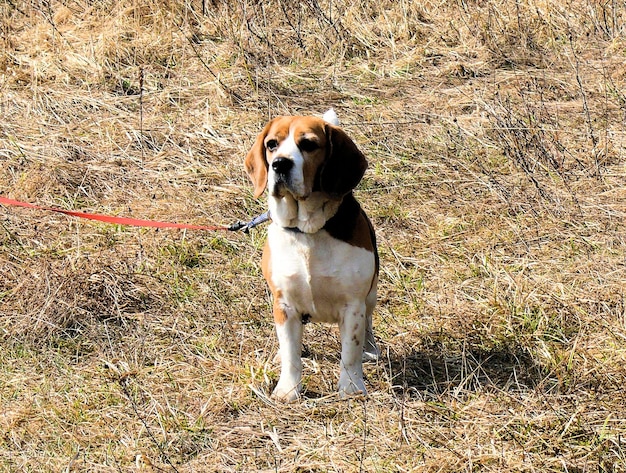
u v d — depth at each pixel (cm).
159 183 1111
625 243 947
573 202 1038
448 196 1073
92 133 1231
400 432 651
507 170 1131
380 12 1596
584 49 1505
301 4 1591
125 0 1580
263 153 701
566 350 761
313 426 671
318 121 680
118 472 622
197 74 1412
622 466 611
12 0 1636
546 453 625
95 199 1079
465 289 877
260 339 803
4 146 1174
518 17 1549
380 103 1336
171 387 728
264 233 994
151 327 823
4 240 978
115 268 917
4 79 1366
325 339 801
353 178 679
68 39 1490
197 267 937
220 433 666
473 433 648
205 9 1568
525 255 935
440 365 759
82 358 776
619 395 689
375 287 750
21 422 686
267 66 1432
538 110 1267
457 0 1633
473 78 1417
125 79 1382
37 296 859
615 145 1168
